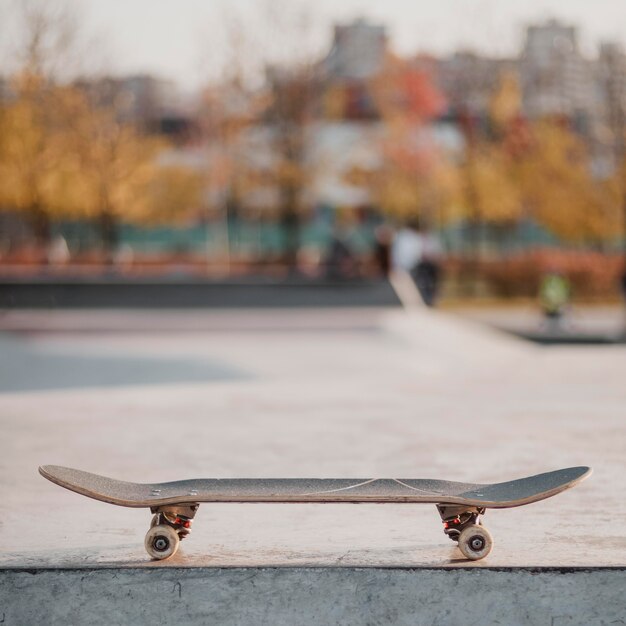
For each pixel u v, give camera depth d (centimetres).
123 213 3434
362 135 3972
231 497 261
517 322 2109
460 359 1322
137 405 710
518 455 498
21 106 3102
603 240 3659
